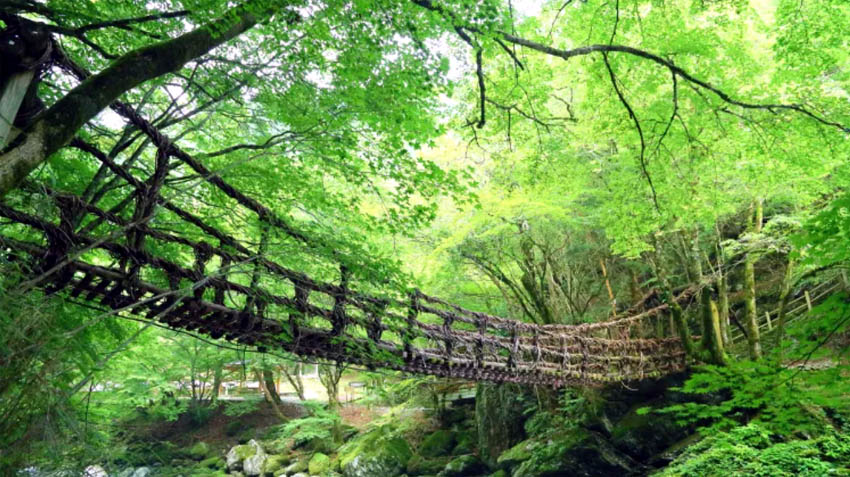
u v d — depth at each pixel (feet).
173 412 50.03
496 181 29.09
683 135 22.81
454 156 32.50
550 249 39.17
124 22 9.55
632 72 22.21
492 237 34.58
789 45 18.72
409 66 13.99
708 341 33.88
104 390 28.35
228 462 49.14
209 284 12.19
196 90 15.28
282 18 11.59
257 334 13.73
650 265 39.27
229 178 15.85
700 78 20.45
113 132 15.93
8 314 8.23
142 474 38.65
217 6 10.58
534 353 27.09
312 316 14.82
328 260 13.92
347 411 59.36
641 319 38.50
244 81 14.21
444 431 45.01
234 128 18.57
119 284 10.58
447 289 39.17
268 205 16.60
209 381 62.59
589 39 19.95
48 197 9.21
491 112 21.17
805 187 25.88
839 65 23.02
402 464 42.80
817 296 38.81
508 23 14.61
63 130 7.48
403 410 51.08
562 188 28.58
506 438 40.47
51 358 9.41
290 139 14.20
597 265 43.93
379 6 12.14
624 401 36.73
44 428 9.91
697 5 19.51
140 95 16.33
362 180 15.16
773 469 21.31
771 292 42.57
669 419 32.94
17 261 8.82
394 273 13.85
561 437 35.53
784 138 20.99
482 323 23.45
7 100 7.34
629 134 23.26
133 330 21.35
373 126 14.20
